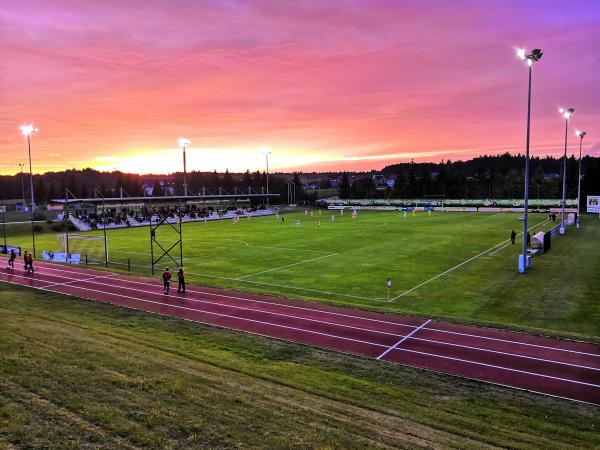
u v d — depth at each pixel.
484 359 17.94
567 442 11.54
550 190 140.38
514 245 50.34
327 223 81.44
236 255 45.94
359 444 10.01
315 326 22.17
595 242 51.03
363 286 31.94
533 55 33.66
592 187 131.00
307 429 10.56
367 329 21.67
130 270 39.06
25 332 16.84
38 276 35.41
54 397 11.05
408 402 13.61
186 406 11.13
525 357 18.09
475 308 26.16
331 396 13.46
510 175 152.62
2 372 12.34
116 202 91.94
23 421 9.74
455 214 102.19
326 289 31.19
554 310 25.47
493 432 11.66
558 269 36.41
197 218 95.38
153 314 24.36
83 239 54.16
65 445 8.92
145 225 83.25
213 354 17.48
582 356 18.16
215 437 9.70
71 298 28.06
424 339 20.25
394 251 47.16
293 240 57.19
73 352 14.68
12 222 76.44
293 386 14.12
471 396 14.54
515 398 14.48
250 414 11.07
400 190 160.62
